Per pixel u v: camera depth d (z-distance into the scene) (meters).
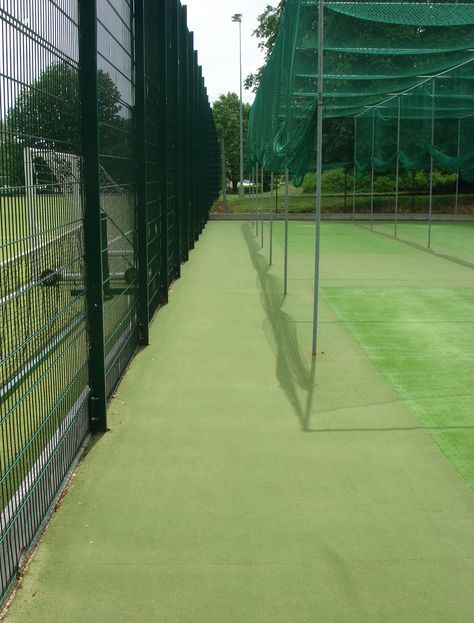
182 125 10.95
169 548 2.56
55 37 2.75
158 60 7.00
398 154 14.13
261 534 2.66
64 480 3.06
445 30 6.09
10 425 2.48
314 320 5.34
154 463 3.33
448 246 13.46
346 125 19.59
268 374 4.83
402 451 3.49
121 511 2.84
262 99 9.91
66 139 2.98
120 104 4.54
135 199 5.36
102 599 2.24
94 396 3.69
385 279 9.17
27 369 2.46
